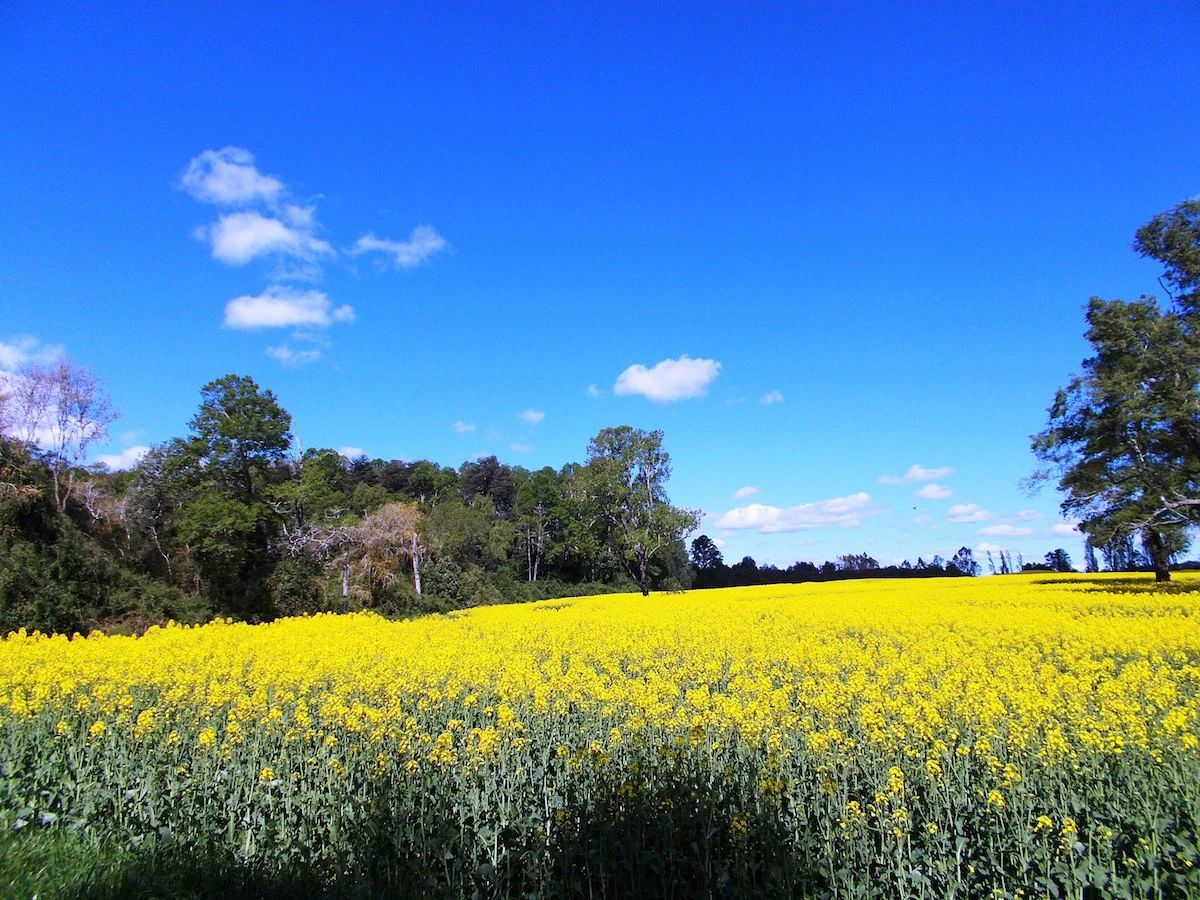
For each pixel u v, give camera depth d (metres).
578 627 23.22
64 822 7.10
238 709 9.74
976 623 20.17
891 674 12.84
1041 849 5.59
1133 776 6.75
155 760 8.11
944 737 8.15
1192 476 35.69
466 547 71.50
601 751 7.34
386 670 13.13
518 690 10.75
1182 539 37.34
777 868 5.36
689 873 5.87
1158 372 34.38
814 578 92.56
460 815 6.66
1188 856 5.43
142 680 12.20
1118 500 36.28
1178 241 35.59
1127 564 68.50
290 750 8.23
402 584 50.28
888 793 6.36
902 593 36.66
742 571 99.56
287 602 44.84
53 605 31.88
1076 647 15.22
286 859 6.39
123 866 5.89
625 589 80.38
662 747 7.12
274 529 49.47
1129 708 8.59
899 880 5.46
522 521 91.62
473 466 116.25
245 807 7.13
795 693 11.43
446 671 13.38
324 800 7.07
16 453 36.81
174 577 44.91
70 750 8.20
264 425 48.62
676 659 15.92
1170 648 15.06
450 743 7.80
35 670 13.19
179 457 46.31
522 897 5.78
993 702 8.79
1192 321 34.94
